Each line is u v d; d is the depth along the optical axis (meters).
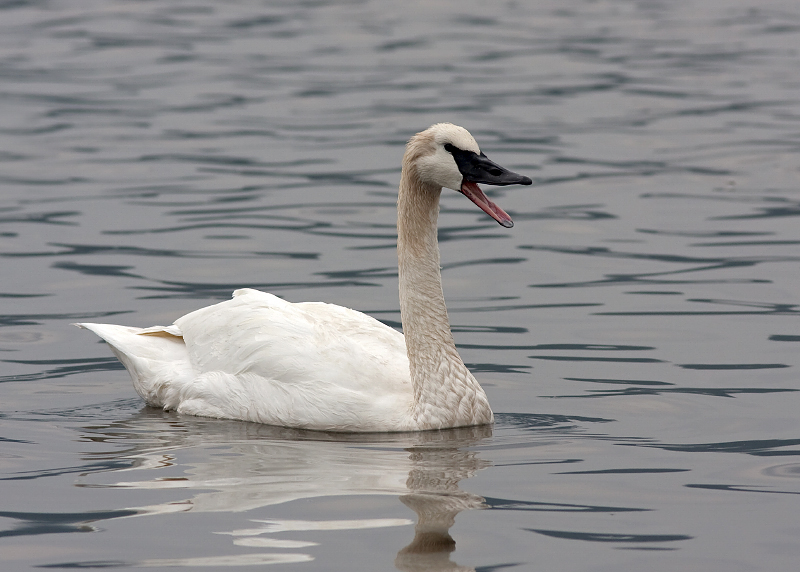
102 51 38.25
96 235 18.67
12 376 12.41
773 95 30.39
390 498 8.45
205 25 43.59
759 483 8.74
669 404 11.12
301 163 24.03
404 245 10.76
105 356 13.27
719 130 26.47
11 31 42.22
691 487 8.67
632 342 13.45
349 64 36.06
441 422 10.45
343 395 10.55
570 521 7.96
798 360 12.54
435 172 10.62
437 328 10.62
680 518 8.02
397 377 10.82
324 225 19.45
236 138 26.50
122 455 9.63
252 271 16.72
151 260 17.25
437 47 38.75
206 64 36.09
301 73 34.62
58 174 23.09
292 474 9.05
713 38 39.81
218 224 19.44
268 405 10.82
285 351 10.92
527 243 18.48
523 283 16.31
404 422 10.44
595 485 8.74
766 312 14.51
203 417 11.20
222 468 9.23
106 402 11.66
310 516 8.05
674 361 12.66
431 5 48.09
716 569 7.15
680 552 7.40
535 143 25.50
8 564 7.25
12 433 10.36
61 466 9.30
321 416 10.55
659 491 8.59
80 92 32.00
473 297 15.70
